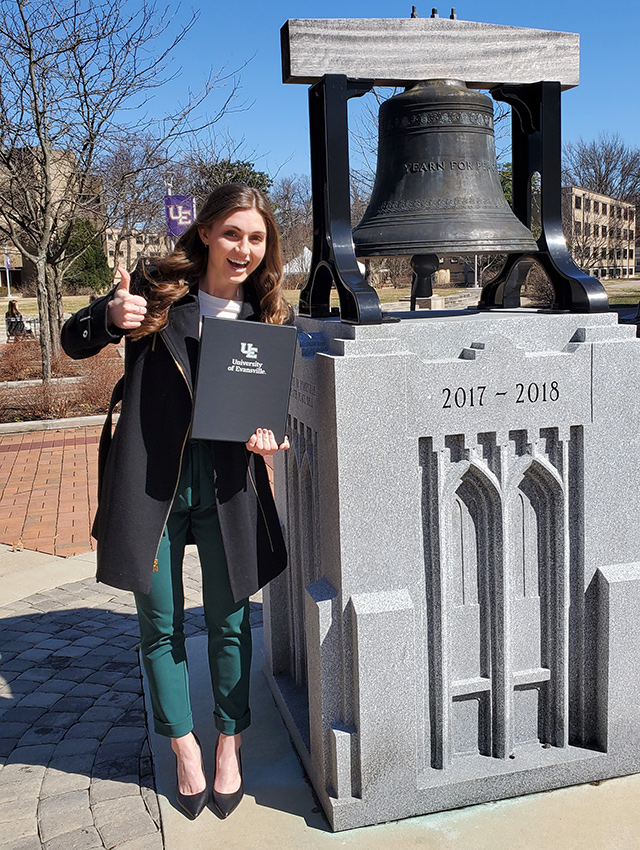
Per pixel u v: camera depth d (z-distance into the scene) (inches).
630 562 98.5
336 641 90.5
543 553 97.6
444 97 103.3
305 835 91.2
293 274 1105.4
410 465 88.0
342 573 88.4
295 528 115.6
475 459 91.3
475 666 97.5
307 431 101.5
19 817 97.6
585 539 96.3
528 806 95.0
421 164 105.9
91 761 110.5
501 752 98.0
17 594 180.9
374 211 110.2
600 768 99.0
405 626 88.7
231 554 91.7
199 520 95.0
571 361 92.4
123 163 579.8
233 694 98.0
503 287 125.7
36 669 141.4
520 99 108.3
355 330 86.0
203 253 93.5
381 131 110.4
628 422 95.4
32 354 600.4
